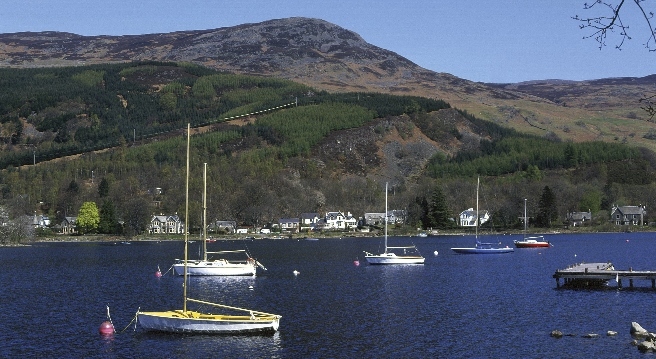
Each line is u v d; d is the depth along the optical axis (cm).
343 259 17412
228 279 12594
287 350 6575
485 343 6825
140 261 17412
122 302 9838
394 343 6856
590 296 9762
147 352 6544
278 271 14162
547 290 10544
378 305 9238
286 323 7906
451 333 7300
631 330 7181
